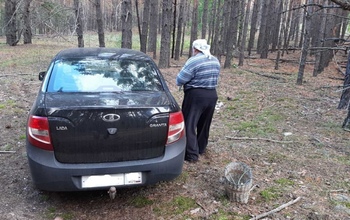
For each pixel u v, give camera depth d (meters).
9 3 19.64
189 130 3.90
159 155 2.90
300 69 10.14
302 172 3.78
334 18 13.08
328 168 3.91
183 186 3.39
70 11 11.58
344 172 3.80
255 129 5.42
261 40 22.11
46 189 2.72
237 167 3.22
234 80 10.58
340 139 5.02
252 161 4.10
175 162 2.92
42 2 13.63
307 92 8.88
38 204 3.04
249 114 6.43
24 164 3.86
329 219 2.83
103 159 2.74
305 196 3.21
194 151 3.96
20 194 3.20
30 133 2.70
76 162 2.70
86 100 2.82
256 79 10.95
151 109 2.79
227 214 2.87
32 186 3.35
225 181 3.10
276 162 4.08
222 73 12.10
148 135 2.80
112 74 3.34
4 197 3.13
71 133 2.63
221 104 7.19
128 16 9.52
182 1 16.84
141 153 2.82
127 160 2.80
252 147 4.58
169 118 2.87
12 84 8.59
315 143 4.79
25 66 12.03
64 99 2.84
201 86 3.77
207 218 2.81
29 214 2.88
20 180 3.47
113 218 2.84
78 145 2.66
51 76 3.23
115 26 35.12
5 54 15.70
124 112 2.70
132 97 2.97
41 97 2.94
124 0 9.42
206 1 18.06
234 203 3.05
